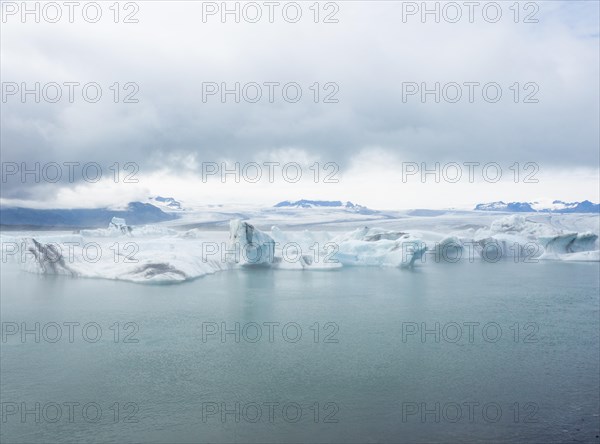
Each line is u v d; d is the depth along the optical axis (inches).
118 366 633.6
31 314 929.5
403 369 632.4
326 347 732.7
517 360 676.1
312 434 448.8
